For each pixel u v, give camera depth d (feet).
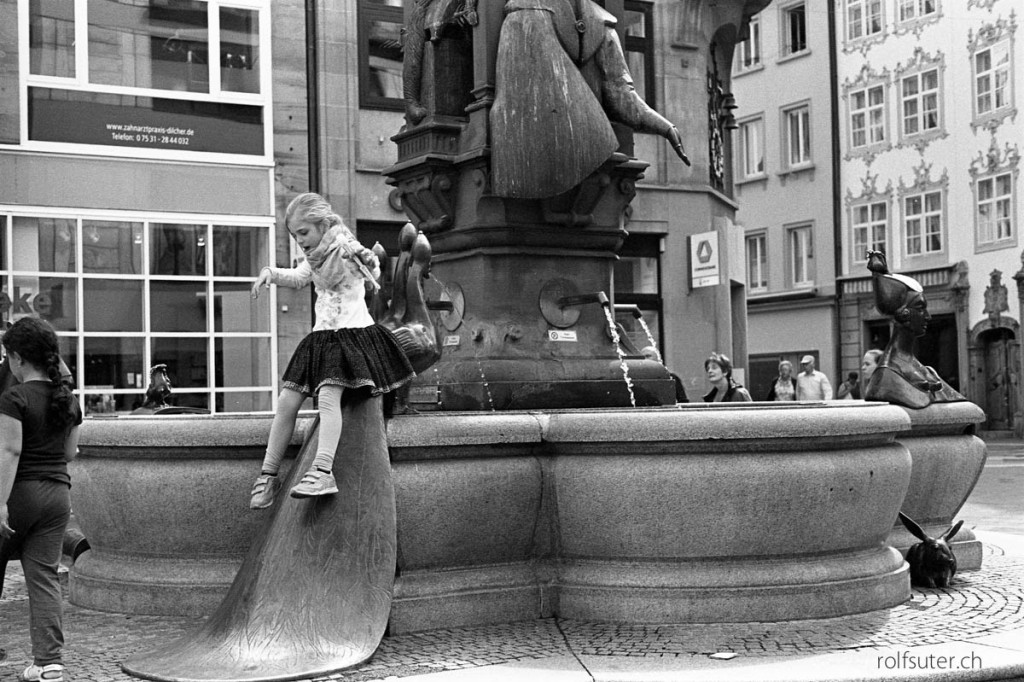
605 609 21.75
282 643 18.83
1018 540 33.91
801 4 141.18
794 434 21.47
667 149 82.33
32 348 18.38
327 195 72.23
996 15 120.06
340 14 72.64
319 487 19.71
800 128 141.90
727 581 21.62
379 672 18.28
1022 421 117.50
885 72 131.95
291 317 71.15
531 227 26.84
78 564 24.57
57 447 18.43
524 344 26.58
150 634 21.24
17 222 65.87
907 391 28.17
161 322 68.85
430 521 21.30
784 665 18.30
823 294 137.28
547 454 22.56
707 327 83.41
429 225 27.71
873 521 22.76
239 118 70.64
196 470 22.47
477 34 27.02
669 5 82.43
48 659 17.98
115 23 67.97
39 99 66.28
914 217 129.29
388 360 20.75
